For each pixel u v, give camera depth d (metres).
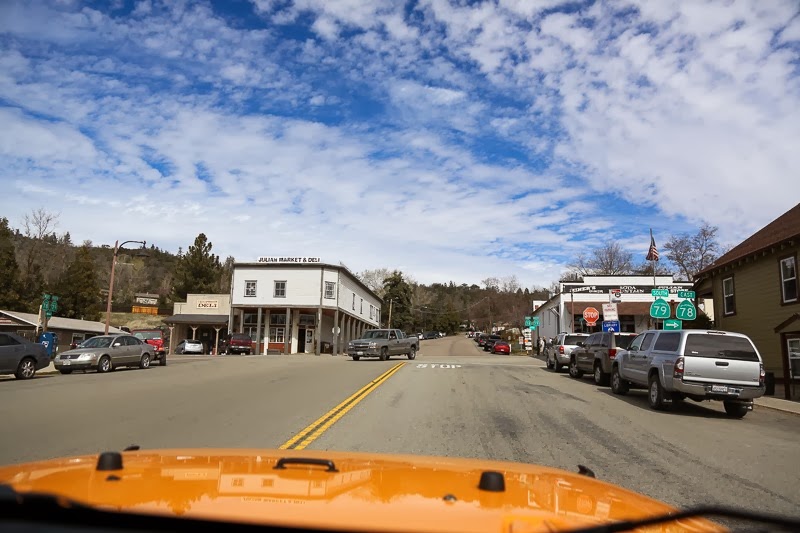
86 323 51.03
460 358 42.44
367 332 34.62
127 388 15.56
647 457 8.28
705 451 8.85
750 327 21.94
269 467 2.65
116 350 22.92
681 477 7.15
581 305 46.56
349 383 17.38
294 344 53.97
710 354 12.98
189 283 78.06
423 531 1.74
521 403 13.70
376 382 17.77
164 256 137.00
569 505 2.23
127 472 2.43
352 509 1.94
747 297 22.27
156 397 13.61
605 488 2.70
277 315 54.75
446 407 12.58
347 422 10.31
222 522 1.75
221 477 2.40
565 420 11.43
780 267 20.02
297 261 52.97
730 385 12.80
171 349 57.94
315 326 55.41
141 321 74.44
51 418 10.44
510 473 2.86
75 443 8.27
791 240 18.92
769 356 20.53
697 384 12.82
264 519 1.79
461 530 1.76
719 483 6.89
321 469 2.60
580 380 21.30
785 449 9.16
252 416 10.87
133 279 108.88
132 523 1.75
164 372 21.80
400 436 9.17
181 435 8.95
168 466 2.62
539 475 2.87
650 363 14.23
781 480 7.10
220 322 56.12
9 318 43.59
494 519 1.88
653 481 6.93
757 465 7.94
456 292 165.50
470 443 8.82
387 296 100.38
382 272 112.00
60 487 2.13
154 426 9.72
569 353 25.00
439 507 2.00
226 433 9.13
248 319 55.12
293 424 10.01
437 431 9.71
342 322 57.59
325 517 1.84
